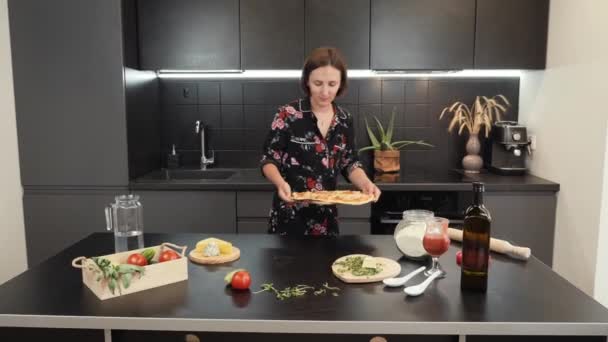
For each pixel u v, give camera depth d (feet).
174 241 5.92
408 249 5.18
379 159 10.62
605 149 7.83
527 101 10.70
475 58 9.90
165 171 11.00
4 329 4.09
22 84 9.52
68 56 9.39
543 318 3.84
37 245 9.94
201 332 4.10
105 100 9.46
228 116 11.36
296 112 7.04
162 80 11.27
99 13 9.25
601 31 7.88
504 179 9.80
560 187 9.25
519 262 5.18
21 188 9.82
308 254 5.43
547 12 9.77
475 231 4.32
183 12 9.90
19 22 9.37
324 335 4.07
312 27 9.86
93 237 6.17
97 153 9.62
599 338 3.88
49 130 9.61
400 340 4.03
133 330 4.09
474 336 3.95
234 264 5.11
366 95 11.23
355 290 4.42
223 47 9.96
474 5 9.78
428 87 11.16
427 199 9.48
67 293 4.37
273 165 6.97
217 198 9.60
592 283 8.27
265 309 4.03
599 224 8.03
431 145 11.30
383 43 9.87
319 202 5.89
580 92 8.52
